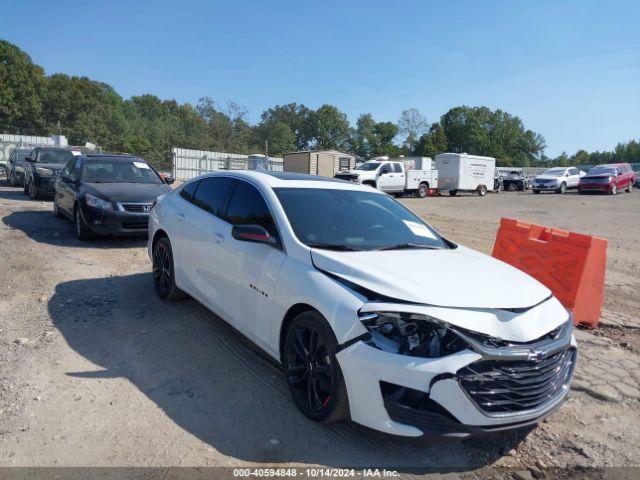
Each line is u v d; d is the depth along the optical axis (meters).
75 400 3.56
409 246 4.11
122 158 10.36
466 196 31.73
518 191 39.72
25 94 74.81
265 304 3.81
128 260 7.78
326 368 3.23
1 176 28.42
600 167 32.59
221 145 84.94
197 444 3.13
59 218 11.50
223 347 4.54
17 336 4.59
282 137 108.19
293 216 4.01
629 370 4.51
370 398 2.94
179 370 4.09
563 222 16.44
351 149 114.50
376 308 3.00
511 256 6.38
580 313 5.62
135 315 5.27
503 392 2.91
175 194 5.80
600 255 5.68
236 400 3.67
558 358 3.21
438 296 3.04
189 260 5.04
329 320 3.15
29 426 3.21
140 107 114.69
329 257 3.49
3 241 8.62
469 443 3.33
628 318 6.04
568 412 3.79
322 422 3.30
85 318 5.14
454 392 2.81
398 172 28.27
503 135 115.12
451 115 116.88
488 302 3.07
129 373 4.01
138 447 3.07
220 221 4.68
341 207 4.38
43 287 6.13
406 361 2.86
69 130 78.12
